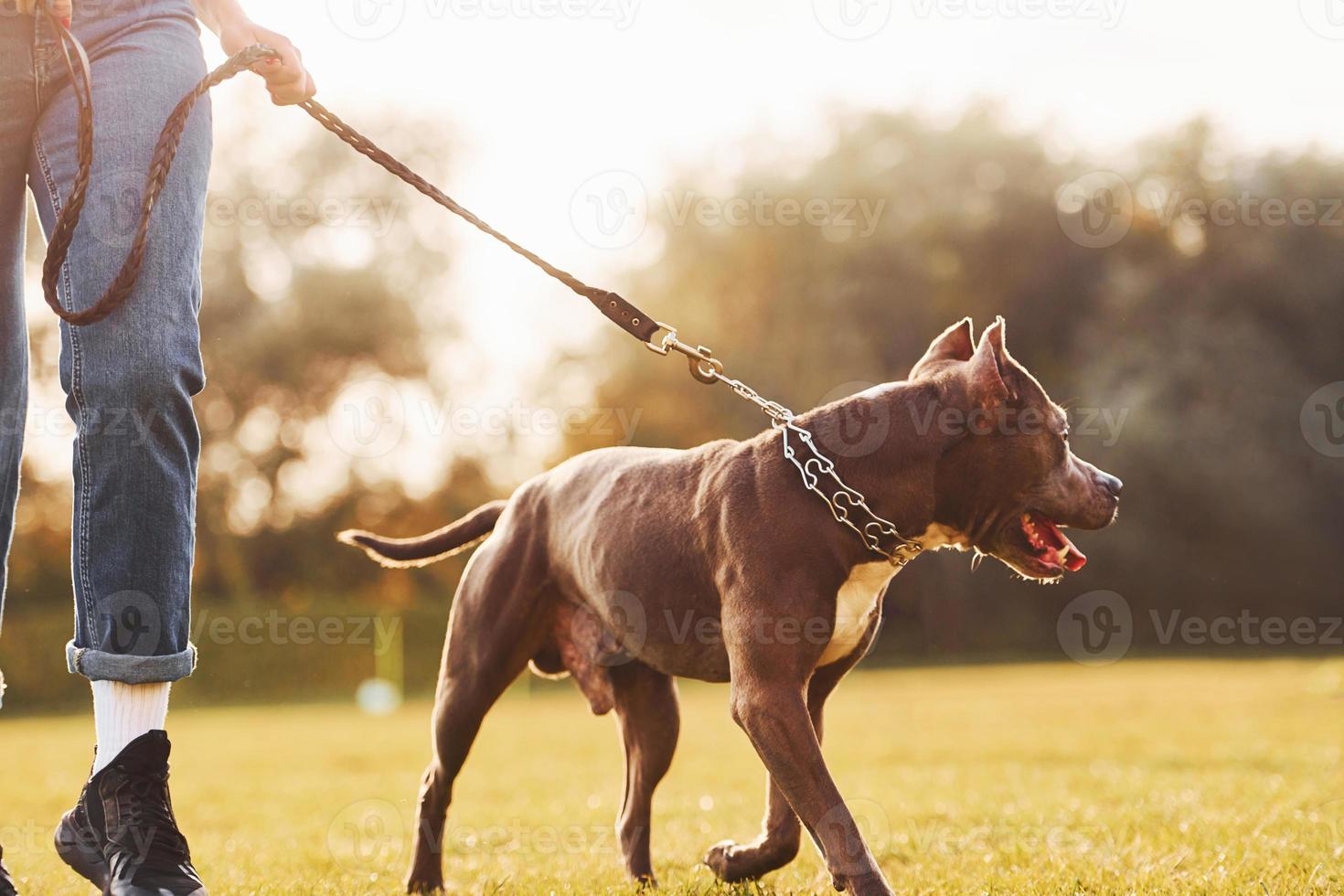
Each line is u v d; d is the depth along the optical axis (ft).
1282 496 88.69
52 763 34.14
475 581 13.08
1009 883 11.17
